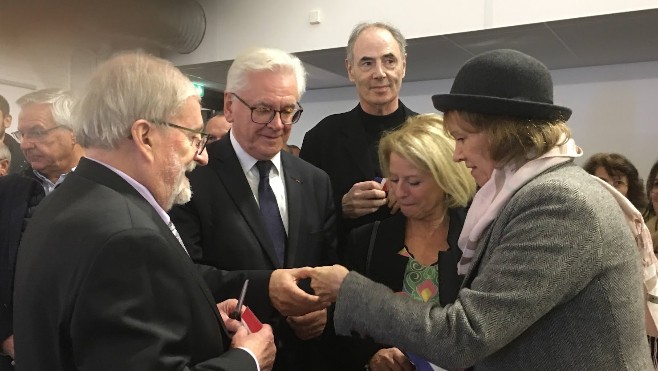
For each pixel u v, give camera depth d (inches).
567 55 159.3
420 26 141.6
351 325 42.9
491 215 40.9
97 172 37.8
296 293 53.4
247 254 60.8
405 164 60.6
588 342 36.6
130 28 146.5
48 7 141.3
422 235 63.4
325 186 72.3
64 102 75.1
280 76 61.9
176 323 34.5
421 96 201.0
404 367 58.9
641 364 37.9
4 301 67.4
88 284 31.9
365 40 85.2
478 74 40.4
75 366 33.4
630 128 169.8
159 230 35.9
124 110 37.1
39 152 74.0
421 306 40.2
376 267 63.4
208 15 169.9
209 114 124.5
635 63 168.1
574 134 178.2
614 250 36.5
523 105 38.3
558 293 35.5
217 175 63.1
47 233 35.5
